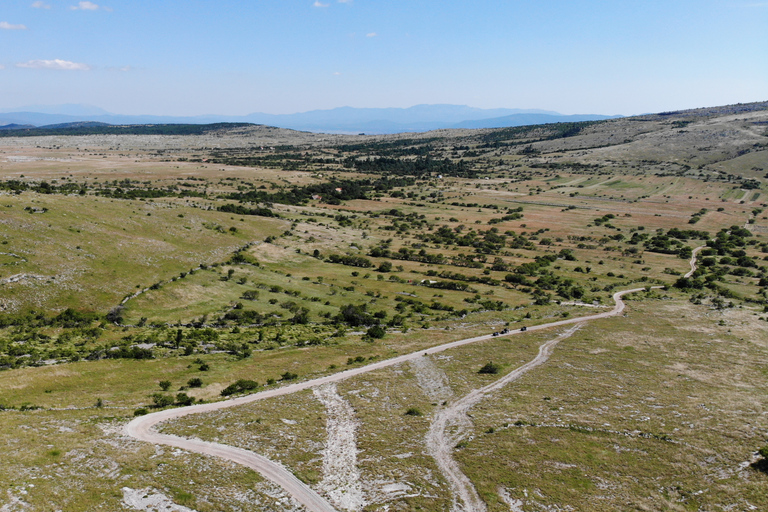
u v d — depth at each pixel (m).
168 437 48.28
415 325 104.44
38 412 54.09
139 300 101.44
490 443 47.97
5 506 34.06
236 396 63.16
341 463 44.34
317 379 70.56
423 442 48.84
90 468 40.59
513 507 37.56
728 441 46.47
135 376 69.62
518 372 72.38
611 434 49.50
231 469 42.12
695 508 36.78
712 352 80.88
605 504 37.66
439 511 37.06
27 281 94.50
